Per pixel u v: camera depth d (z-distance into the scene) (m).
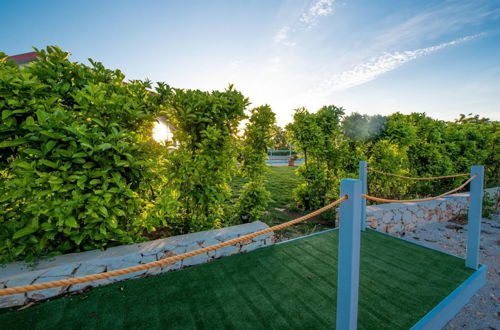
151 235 3.78
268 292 2.68
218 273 3.06
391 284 2.89
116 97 2.88
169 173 3.51
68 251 3.00
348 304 1.54
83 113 2.81
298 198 6.50
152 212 3.34
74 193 2.53
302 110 6.36
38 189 2.51
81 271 2.66
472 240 3.25
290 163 23.44
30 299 2.45
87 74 3.12
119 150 2.76
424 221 5.80
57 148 2.51
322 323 2.22
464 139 7.92
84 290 2.67
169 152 3.59
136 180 3.20
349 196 1.50
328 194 6.25
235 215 4.59
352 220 1.48
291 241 4.11
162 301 2.51
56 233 2.58
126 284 2.79
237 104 3.86
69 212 2.48
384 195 6.62
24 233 2.43
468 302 2.90
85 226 2.72
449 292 2.73
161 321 2.23
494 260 4.02
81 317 2.25
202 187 3.78
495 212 6.88
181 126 3.79
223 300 2.53
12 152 2.64
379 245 4.04
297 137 6.36
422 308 2.46
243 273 3.07
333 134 6.23
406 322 2.26
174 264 3.17
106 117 3.01
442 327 2.48
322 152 6.15
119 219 3.11
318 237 4.30
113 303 2.46
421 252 3.78
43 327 2.12
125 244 3.19
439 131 7.38
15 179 2.40
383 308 2.45
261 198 4.62
